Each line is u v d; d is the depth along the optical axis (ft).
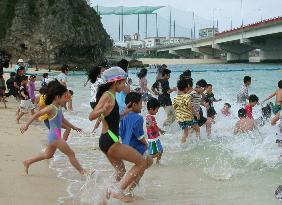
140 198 19.15
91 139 34.09
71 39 194.70
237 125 33.19
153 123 25.67
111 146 18.44
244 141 30.76
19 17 196.13
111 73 18.37
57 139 22.07
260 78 113.60
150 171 24.21
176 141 32.81
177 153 28.73
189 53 426.92
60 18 195.31
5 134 34.58
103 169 24.25
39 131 37.09
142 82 47.42
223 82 102.78
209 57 366.84
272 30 217.97
